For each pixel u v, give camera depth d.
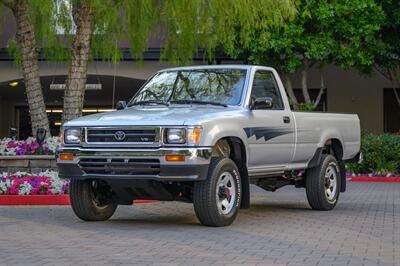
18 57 18.78
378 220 11.45
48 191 14.19
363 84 27.89
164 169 9.62
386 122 27.91
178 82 11.63
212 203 9.95
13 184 14.20
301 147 12.06
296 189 18.50
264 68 11.70
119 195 10.55
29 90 16.08
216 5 15.98
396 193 17.47
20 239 9.32
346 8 21.53
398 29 23.72
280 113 11.56
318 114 12.68
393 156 23.11
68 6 16.58
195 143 9.60
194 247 8.59
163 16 16.64
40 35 17.59
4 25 23.94
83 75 16.02
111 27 17.16
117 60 19.16
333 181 13.15
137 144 9.79
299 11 21.44
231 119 10.31
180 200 10.63
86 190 10.85
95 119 10.31
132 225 10.70
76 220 11.38
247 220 11.36
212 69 11.65
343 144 13.46
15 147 15.64
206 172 9.75
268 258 7.88
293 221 11.26
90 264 7.53
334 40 22.44
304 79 23.81
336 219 11.57
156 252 8.23
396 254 8.22
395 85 27.64
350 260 7.81
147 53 24.53
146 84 12.03
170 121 9.70
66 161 10.25
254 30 20.16
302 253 8.23
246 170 10.72
